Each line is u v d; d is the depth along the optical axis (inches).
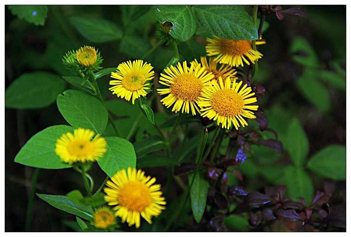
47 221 26.7
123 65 19.9
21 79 25.3
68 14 27.0
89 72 19.7
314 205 22.0
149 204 18.1
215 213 22.7
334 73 28.3
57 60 25.6
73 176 27.4
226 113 19.4
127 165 19.2
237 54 20.5
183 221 23.5
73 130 19.4
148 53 23.6
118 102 24.4
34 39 26.5
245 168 25.5
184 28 20.0
